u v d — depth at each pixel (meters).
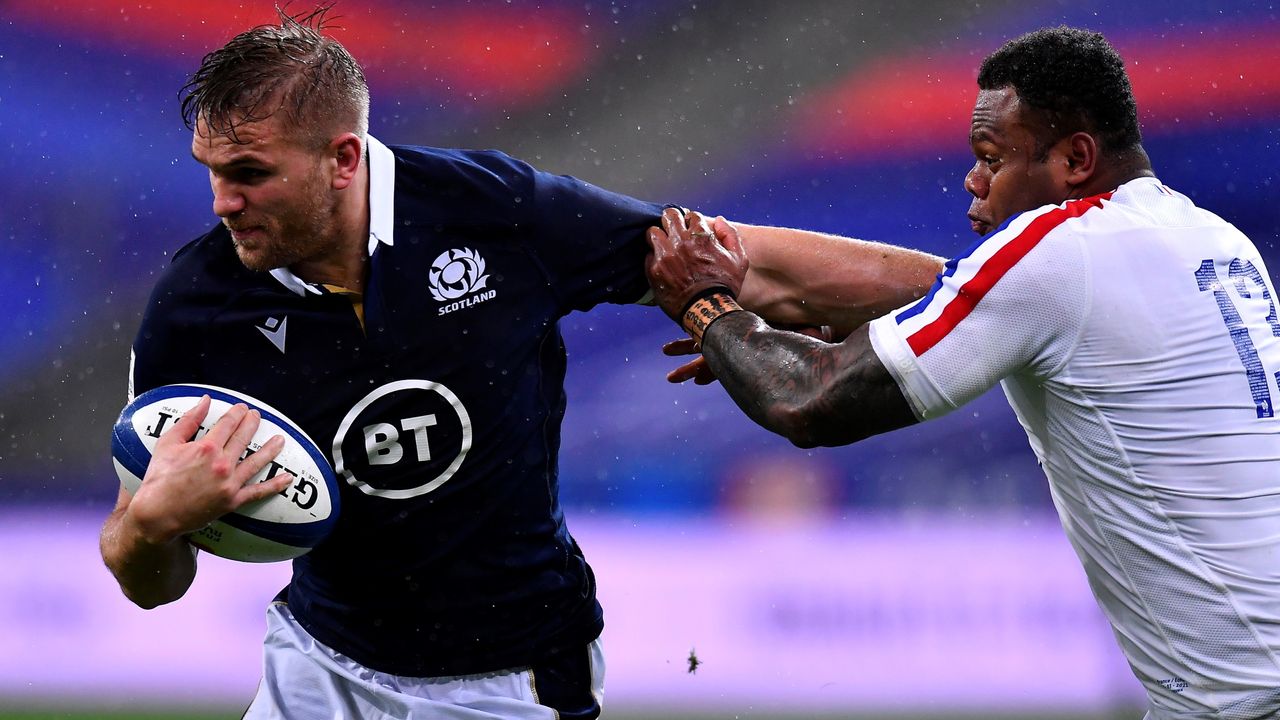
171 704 19.50
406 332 9.61
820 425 8.97
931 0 42.62
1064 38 9.09
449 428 9.84
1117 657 21.30
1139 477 8.62
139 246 38.34
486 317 9.84
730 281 10.24
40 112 38.59
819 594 25.45
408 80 42.03
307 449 9.44
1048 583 25.58
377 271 9.49
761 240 11.20
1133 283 8.45
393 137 41.97
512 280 9.97
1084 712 18.61
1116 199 8.87
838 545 29.08
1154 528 8.66
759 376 9.38
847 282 11.27
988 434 33.50
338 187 9.12
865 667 20.95
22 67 38.59
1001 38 42.44
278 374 9.62
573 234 10.16
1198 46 40.88
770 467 34.38
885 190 42.53
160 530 8.78
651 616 24.41
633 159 42.88
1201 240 8.70
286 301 9.48
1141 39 41.25
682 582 26.56
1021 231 8.55
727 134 43.03
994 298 8.47
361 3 41.50
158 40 39.41
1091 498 8.94
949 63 42.62
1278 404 8.67
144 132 39.00
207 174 39.19
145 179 38.84
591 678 11.18
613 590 26.20
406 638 10.45
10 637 22.94
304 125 8.80
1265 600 8.43
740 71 43.12
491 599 10.43
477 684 10.62
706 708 19.08
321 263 9.47
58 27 38.94
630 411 36.56
